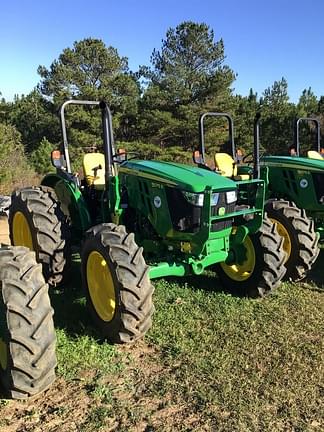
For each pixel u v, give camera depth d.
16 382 3.21
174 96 28.64
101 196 5.57
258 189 5.03
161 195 4.74
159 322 4.64
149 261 4.86
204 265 4.78
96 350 4.05
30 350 3.20
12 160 17.00
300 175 7.04
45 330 3.28
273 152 28.39
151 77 29.62
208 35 29.36
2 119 32.31
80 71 29.09
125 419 3.19
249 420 3.20
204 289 5.61
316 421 3.22
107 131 4.91
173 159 27.75
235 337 4.38
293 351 4.14
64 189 5.85
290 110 29.31
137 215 5.14
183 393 3.50
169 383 3.61
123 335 4.05
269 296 5.45
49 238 5.19
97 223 5.57
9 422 3.10
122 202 5.16
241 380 3.67
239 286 5.44
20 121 30.72
